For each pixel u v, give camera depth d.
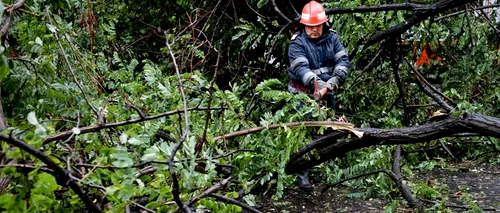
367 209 4.05
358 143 3.33
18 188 1.29
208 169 1.98
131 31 5.62
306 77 3.77
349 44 4.52
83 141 2.07
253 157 2.62
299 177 4.17
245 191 2.54
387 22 4.47
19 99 2.00
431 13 3.95
